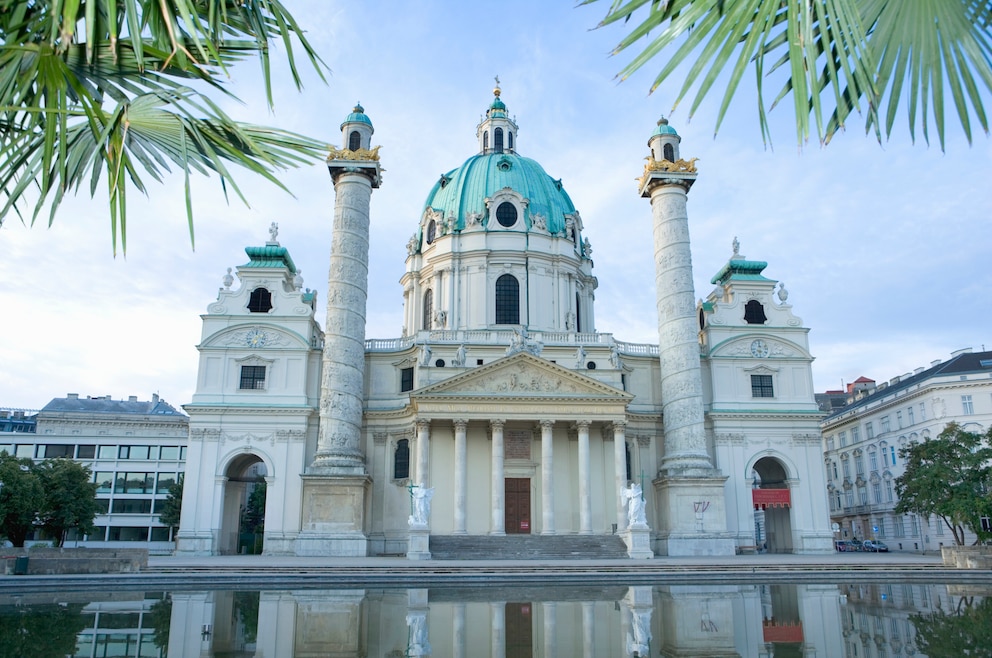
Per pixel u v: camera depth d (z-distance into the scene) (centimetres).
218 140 1012
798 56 671
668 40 676
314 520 5512
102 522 9481
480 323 6956
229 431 5956
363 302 6047
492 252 7125
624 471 5822
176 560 4762
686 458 5806
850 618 2059
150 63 996
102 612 2227
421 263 7556
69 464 7212
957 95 694
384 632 1825
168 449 9819
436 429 6012
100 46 954
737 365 6431
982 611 2164
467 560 4859
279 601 2588
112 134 972
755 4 675
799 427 6325
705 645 1612
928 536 7494
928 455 6038
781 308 6625
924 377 8112
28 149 1022
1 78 885
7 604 2470
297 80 1040
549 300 7150
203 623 1978
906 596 2708
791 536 6262
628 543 5159
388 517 6047
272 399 6028
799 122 655
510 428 6109
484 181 7519
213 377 6050
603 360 6419
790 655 1483
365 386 6394
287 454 5919
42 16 906
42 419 9738
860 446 9019
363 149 6159
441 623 1989
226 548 6256
